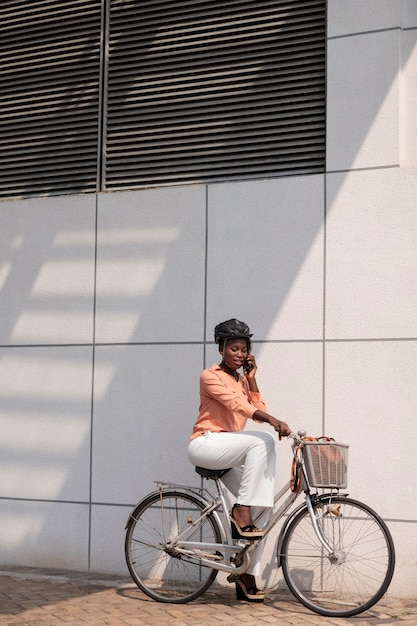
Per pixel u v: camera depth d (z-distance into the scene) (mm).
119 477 7367
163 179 7578
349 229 6758
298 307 6859
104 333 7535
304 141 7090
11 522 7762
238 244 7113
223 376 6270
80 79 7988
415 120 6750
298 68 7164
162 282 7352
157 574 7078
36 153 8172
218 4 7496
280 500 6789
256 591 6309
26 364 7816
